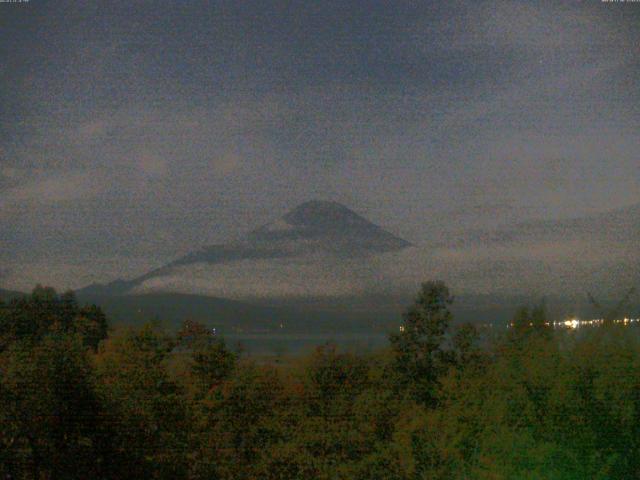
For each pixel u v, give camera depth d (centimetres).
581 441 659
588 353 691
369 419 1066
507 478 669
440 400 850
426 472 804
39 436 977
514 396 714
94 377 1043
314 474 1036
